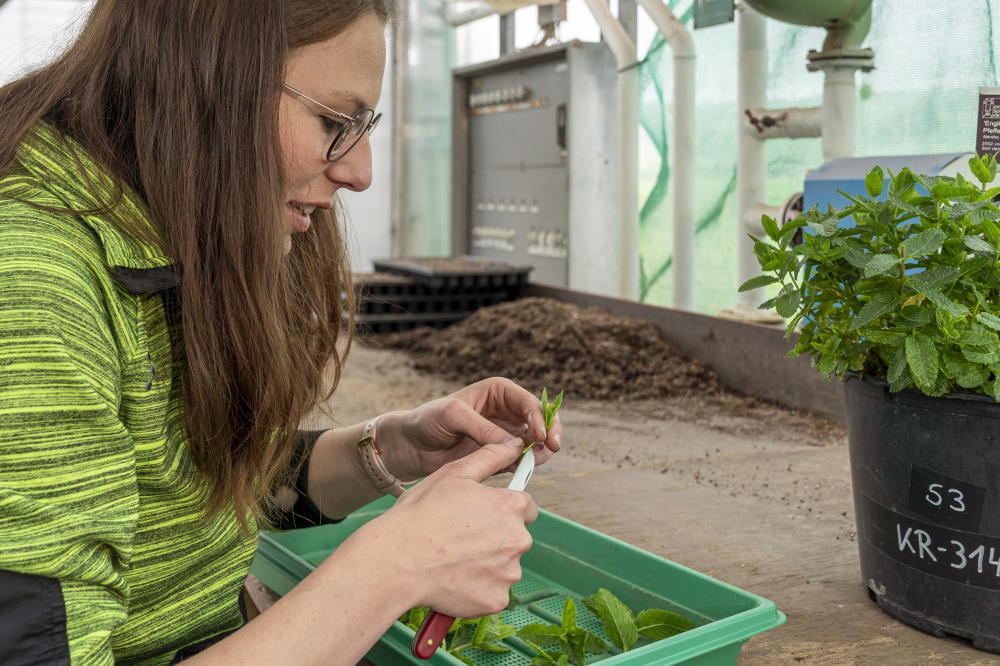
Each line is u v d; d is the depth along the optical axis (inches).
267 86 27.8
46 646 24.2
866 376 43.2
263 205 28.5
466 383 118.3
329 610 26.9
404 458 44.8
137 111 28.0
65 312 25.4
